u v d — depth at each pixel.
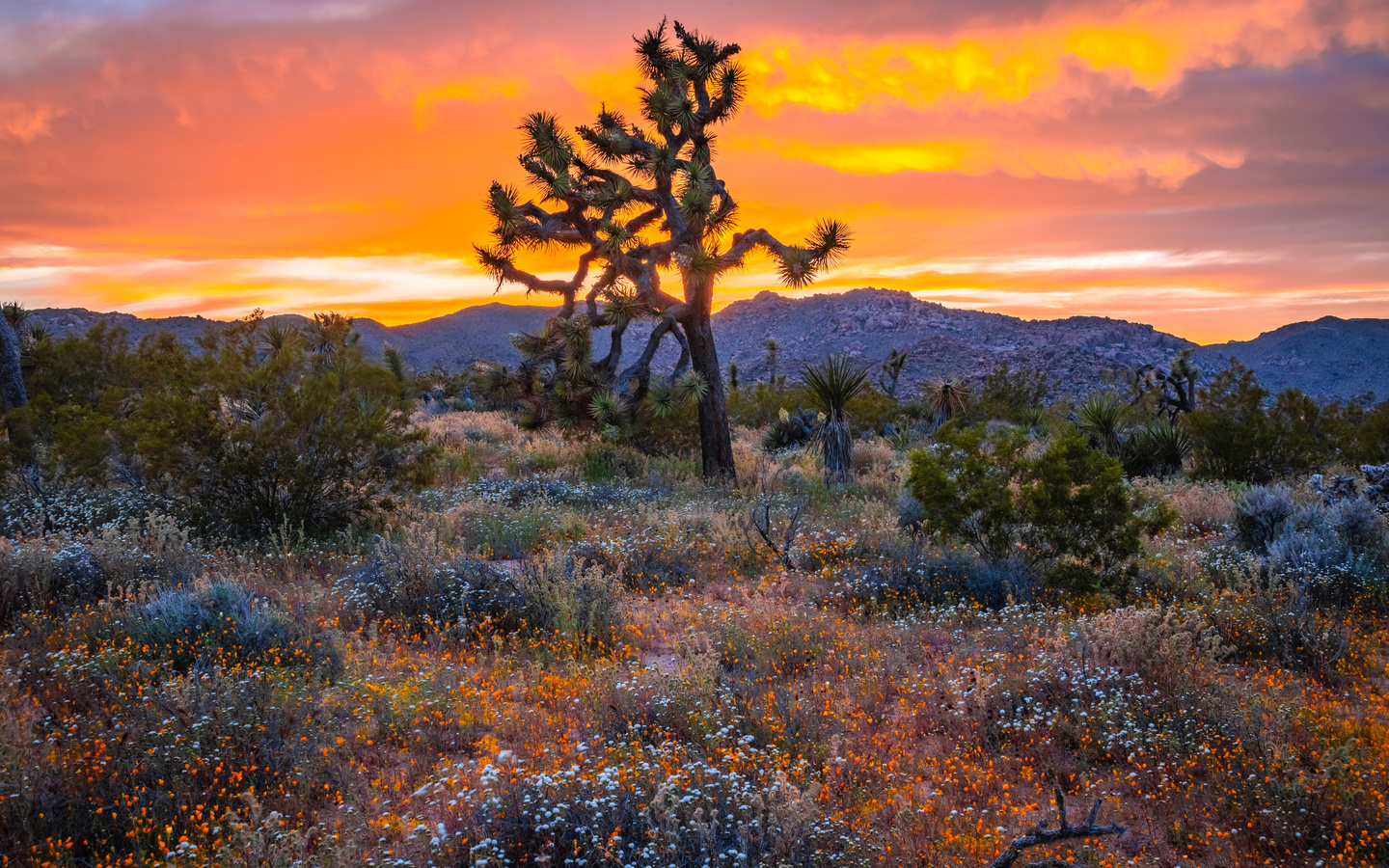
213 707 5.45
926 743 6.10
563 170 17.61
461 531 12.41
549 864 4.05
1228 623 8.22
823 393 18.89
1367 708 6.46
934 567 10.17
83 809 4.46
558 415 19.59
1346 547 10.27
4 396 15.21
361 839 4.30
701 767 5.05
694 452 22.31
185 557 9.49
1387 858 4.52
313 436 12.10
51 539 9.80
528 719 6.20
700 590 10.41
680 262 17.23
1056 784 4.13
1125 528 9.41
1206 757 5.65
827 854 4.30
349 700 6.20
